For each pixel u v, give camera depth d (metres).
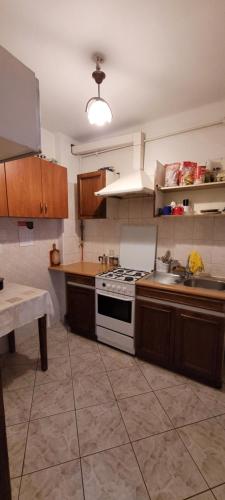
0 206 1.87
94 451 1.31
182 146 2.28
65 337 2.62
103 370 2.03
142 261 2.60
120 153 2.69
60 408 1.62
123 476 1.19
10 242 2.29
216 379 1.80
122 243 2.76
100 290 2.35
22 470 1.21
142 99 2.01
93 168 2.92
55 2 1.13
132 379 1.92
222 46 1.41
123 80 1.75
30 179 2.12
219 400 1.70
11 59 0.71
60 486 1.14
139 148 2.41
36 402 1.67
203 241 2.26
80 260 3.13
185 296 1.84
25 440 1.38
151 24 1.26
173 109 2.19
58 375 1.96
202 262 2.25
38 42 1.38
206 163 2.09
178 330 1.92
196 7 1.16
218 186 2.03
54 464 1.24
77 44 1.40
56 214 2.45
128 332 2.21
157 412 1.59
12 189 1.96
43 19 1.22
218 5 1.15
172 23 1.26
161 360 2.06
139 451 1.31
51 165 2.35
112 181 2.60
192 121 2.20
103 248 2.97
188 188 2.13
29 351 2.32
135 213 2.63
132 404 1.66
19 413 1.57
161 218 2.46
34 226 2.54
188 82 1.77
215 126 2.10
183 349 1.92
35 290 1.93
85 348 2.39
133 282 2.10
